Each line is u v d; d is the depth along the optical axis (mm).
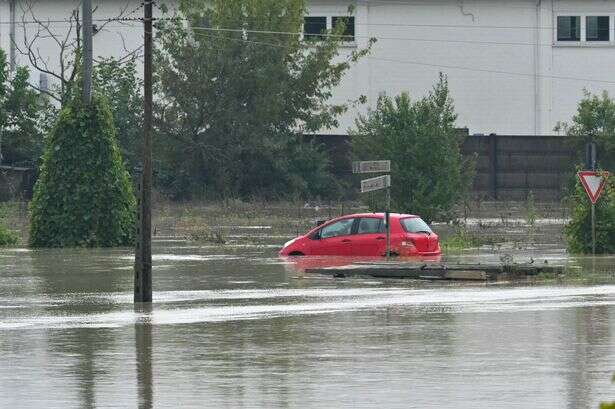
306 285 75625
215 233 129625
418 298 67625
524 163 197625
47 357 46750
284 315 59750
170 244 117375
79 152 116562
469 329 53969
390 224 99688
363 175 140375
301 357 46438
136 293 66250
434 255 100875
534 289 72562
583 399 37938
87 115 117188
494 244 116812
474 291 71500
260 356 46750
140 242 66125
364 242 99750
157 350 48375
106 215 116125
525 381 41031
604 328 54000
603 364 44406
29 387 40562
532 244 117000
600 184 103000
